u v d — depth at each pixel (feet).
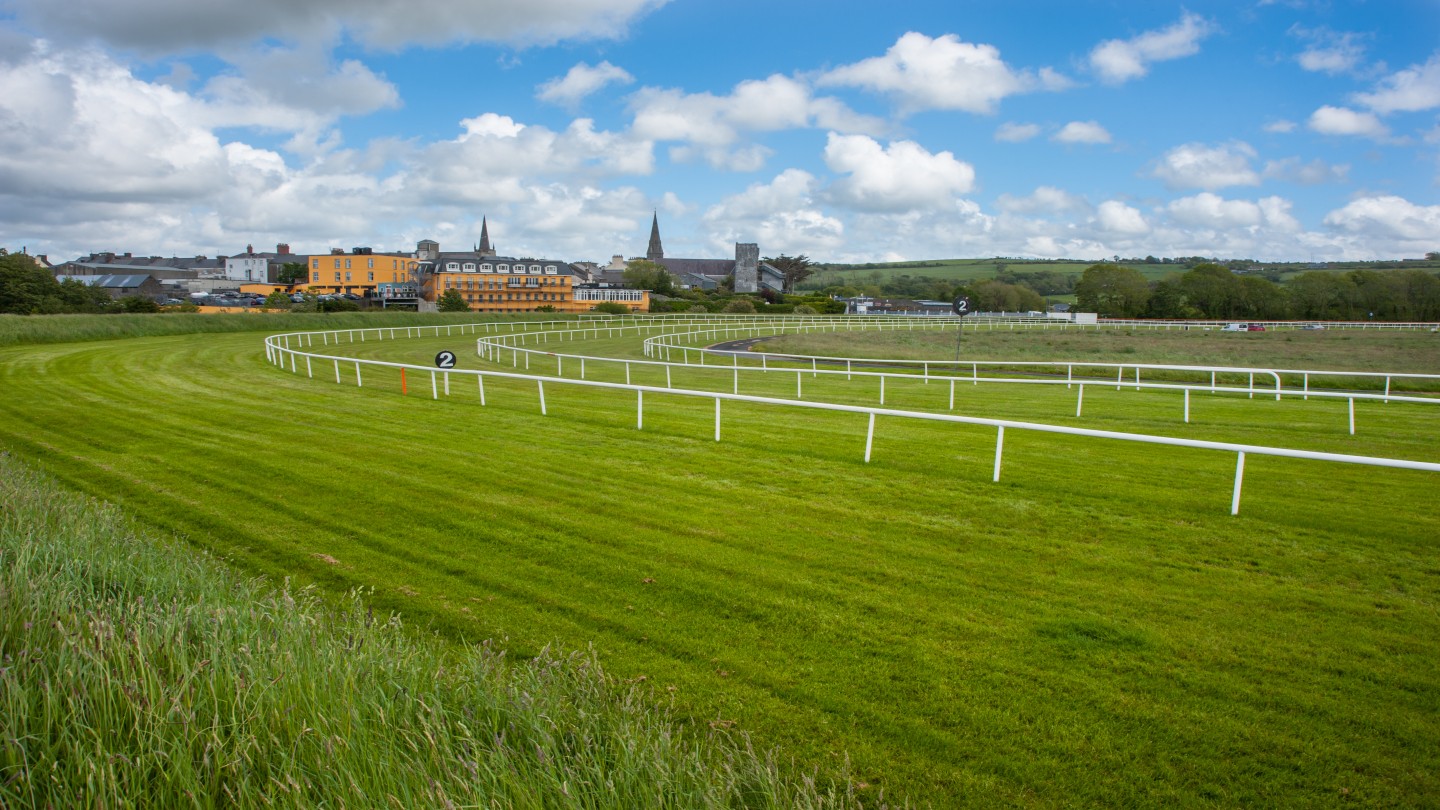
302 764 8.62
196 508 24.71
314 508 24.85
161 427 39.70
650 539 21.91
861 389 66.90
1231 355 131.75
